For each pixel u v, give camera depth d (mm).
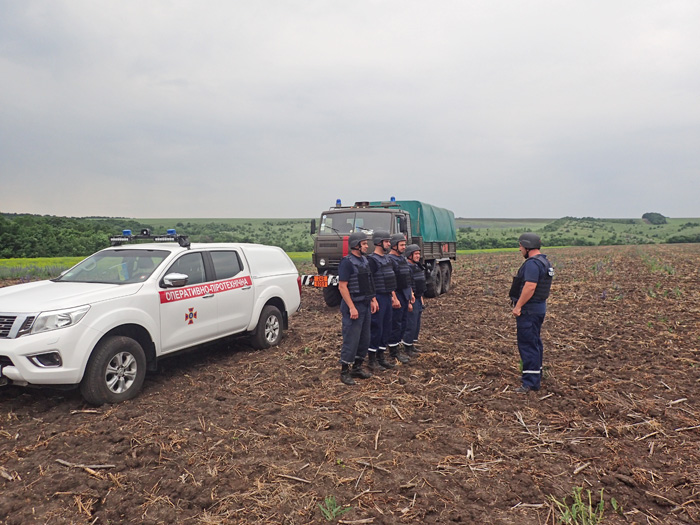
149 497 3623
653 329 9734
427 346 8477
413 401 5734
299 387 6238
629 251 50125
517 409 5523
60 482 3789
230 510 3451
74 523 3295
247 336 8039
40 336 4953
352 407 5535
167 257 6555
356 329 6371
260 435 4695
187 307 6566
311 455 4312
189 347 6691
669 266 24562
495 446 4547
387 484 3844
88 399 5305
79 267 6750
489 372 6863
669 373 6820
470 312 12164
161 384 6277
